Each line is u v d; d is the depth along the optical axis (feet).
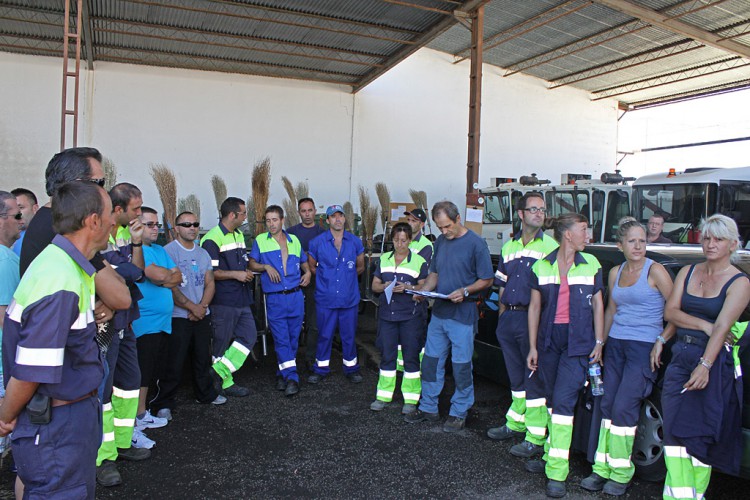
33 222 8.30
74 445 6.91
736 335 9.73
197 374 15.92
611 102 64.54
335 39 41.98
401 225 16.02
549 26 46.52
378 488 11.33
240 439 13.74
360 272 18.89
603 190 32.99
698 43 47.67
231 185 47.60
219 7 36.63
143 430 14.16
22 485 7.75
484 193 40.70
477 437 14.11
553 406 11.46
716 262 9.85
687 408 9.79
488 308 16.84
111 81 44.06
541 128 60.44
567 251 11.78
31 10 35.83
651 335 10.94
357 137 51.93
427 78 54.39
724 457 9.62
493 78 57.77
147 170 45.06
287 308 17.20
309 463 12.45
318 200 50.57
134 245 12.16
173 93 45.85
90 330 7.06
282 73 48.78
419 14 37.73
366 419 15.25
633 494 11.16
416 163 54.08
